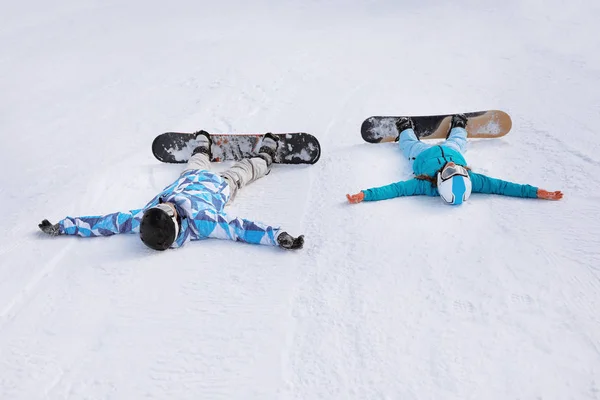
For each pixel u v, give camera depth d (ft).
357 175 16.71
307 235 13.87
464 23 36.78
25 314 11.52
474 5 41.42
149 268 12.84
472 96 23.32
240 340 10.46
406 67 28.04
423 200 15.05
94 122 23.66
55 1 53.26
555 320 10.09
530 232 12.84
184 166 18.52
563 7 37.93
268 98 24.64
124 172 18.03
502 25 35.27
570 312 10.23
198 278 12.37
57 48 37.01
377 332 10.29
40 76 31.12
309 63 29.53
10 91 28.78
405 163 17.62
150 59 32.96
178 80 28.37
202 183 14.89
